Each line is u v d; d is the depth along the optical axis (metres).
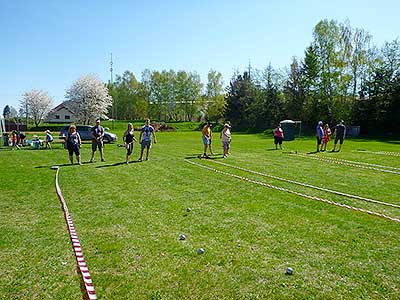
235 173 12.12
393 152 20.67
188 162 15.12
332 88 46.94
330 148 23.89
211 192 9.01
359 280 4.18
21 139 27.56
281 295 3.85
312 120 48.94
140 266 4.56
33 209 7.44
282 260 4.73
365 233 5.81
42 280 4.19
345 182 10.47
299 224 6.29
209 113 75.50
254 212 7.08
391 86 42.31
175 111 90.06
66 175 11.77
